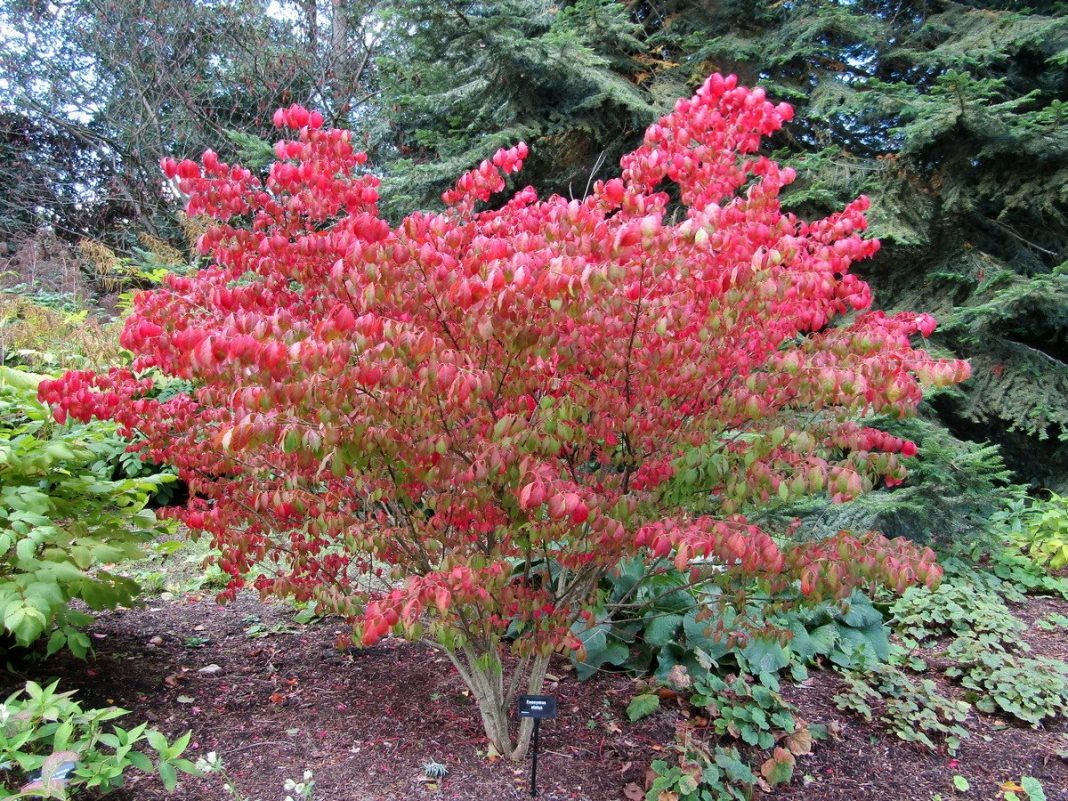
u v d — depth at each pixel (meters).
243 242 2.16
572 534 2.08
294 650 3.54
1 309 6.34
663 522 1.95
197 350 1.49
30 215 12.32
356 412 1.81
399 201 7.21
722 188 2.35
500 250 1.65
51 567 2.44
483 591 1.85
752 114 2.28
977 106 5.76
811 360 1.99
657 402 2.25
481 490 2.02
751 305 1.96
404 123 8.52
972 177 6.68
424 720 2.92
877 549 2.02
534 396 2.06
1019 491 5.65
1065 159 6.22
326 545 2.81
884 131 7.44
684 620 3.34
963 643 3.91
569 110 7.06
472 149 6.97
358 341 1.57
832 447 2.22
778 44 7.44
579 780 2.59
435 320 1.82
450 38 6.89
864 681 3.46
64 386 2.26
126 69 11.38
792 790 2.71
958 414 6.67
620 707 3.12
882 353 2.02
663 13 8.33
